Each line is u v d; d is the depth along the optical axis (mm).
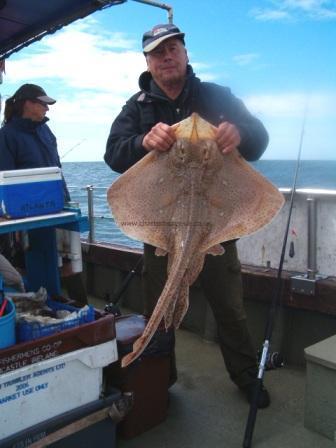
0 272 2289
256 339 3148
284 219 3131
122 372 2168
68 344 1833
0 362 1654
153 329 1361
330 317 2840
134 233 1676
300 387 2691
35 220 1948
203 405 2529
